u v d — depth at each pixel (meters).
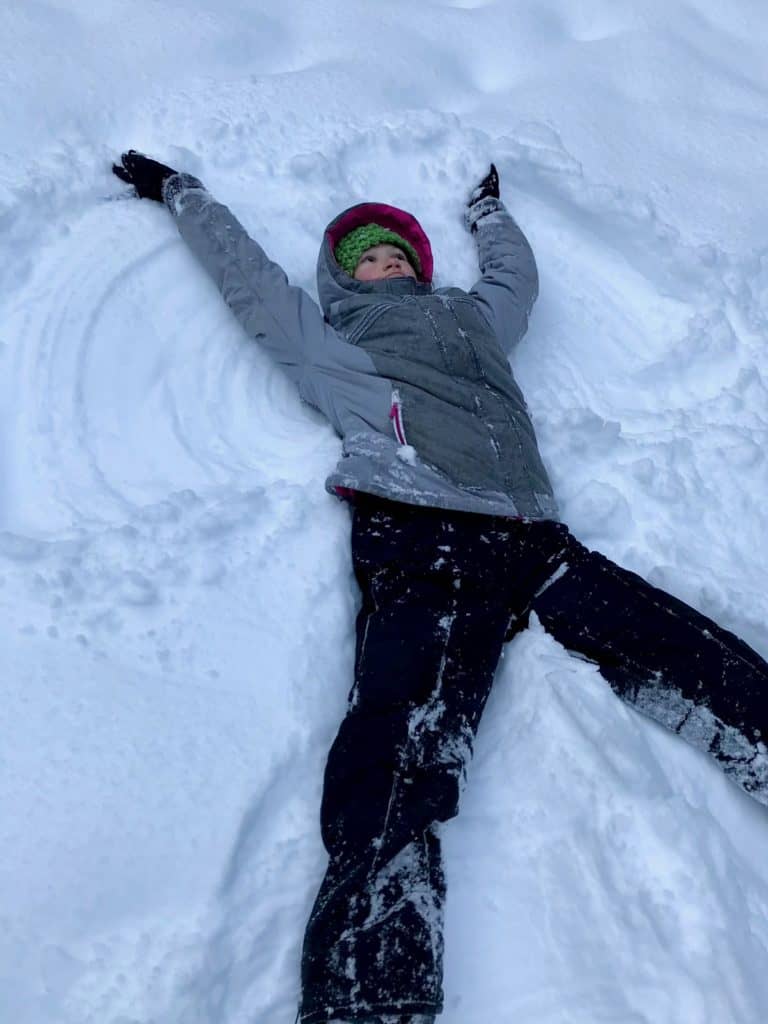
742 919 1.19
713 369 1.92
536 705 1.36
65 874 1.10
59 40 2.06
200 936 1.08
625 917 1.17
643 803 1.26
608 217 2.12
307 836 1.20
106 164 1.88
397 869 1.10
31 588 1.30
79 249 1.77
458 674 1.30
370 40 2.36
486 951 1.15
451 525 1.46
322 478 1.55
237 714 1.27
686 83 2.46
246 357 1.76
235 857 1.15
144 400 1.65
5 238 1.72
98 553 1.35
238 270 1.73
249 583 1.39
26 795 1.15
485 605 1.39
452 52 2.43
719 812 1.32
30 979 1.03
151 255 1.80
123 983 1.04
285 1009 1.09
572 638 1.40
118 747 1.20
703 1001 1.10
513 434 1.57
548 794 1.28
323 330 1.66
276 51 2.30
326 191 2.02
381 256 1.87
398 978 1.01
